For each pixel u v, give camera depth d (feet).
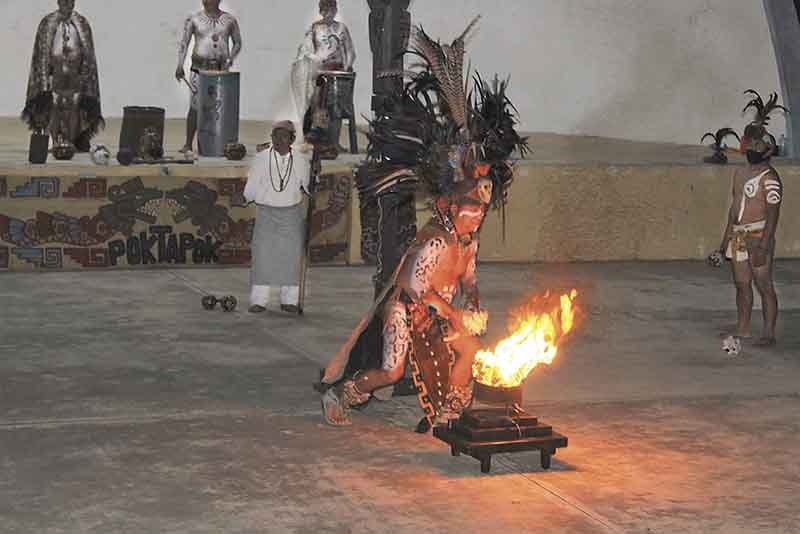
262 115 75.97
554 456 24.64
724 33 77.97
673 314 40.93
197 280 45.06
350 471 23.38
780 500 22.24
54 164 46.57
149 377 30.53
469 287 24.91
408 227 28.07
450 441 23.95
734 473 23.77
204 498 21.71
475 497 22.04
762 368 33.06
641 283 47.24
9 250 45.70
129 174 46.73
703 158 56.03
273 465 23.63
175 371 31.24
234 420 26.78
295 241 39.14
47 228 46.01
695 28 78.02
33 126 53.52
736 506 21.88
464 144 24.23
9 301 40.16
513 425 23.61
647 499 22.16
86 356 32.65
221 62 55.36
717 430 26.81
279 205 38.86
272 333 36.40
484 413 23.98
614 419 27.55
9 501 21.36
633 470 23.84
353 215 49.37
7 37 72.23
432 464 23.90
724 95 78.23
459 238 24.36
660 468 24.00
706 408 28.68
